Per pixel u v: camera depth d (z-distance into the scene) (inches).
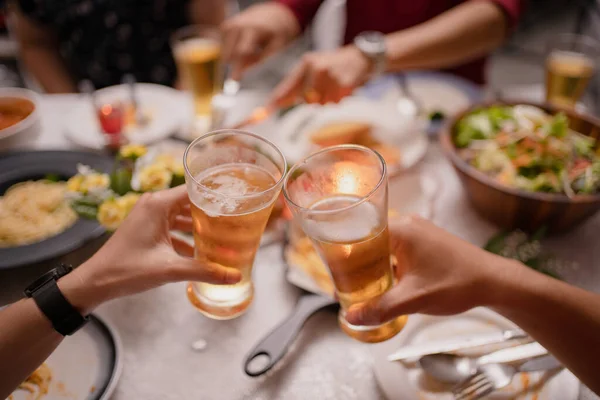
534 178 42.3
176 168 39.7
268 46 60.4
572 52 59.1
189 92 61.0
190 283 31.4
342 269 25.9
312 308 34.2
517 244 39.3
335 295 31.4
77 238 38.4
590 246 41.2
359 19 73.5
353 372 32.4
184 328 35.1
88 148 52.9
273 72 124.1
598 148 44.5
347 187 27.1
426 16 70.3
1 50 97.9
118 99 59.6
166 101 60.1
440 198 46.2
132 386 31.8
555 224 40.1
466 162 44.8
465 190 43.4
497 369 30.0
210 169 27.4
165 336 34.6
